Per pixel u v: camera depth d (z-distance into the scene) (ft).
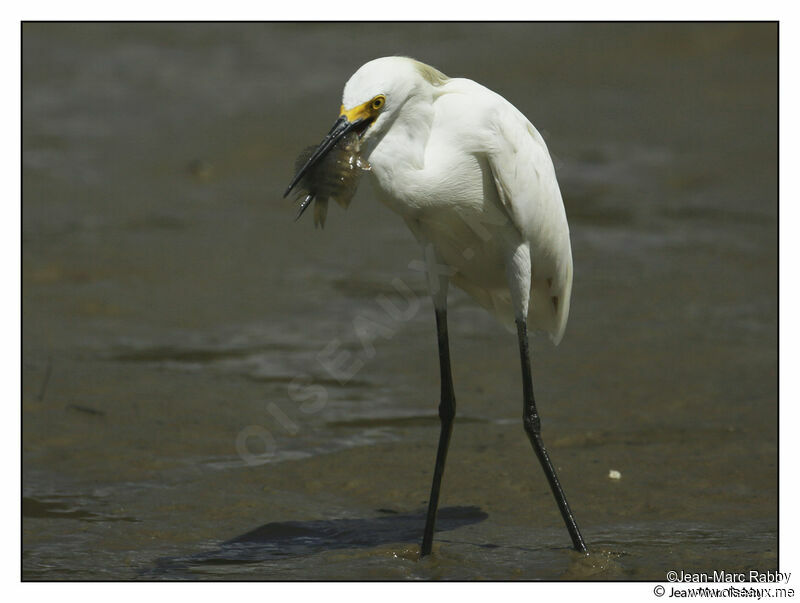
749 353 40.73
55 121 75.87
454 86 26.13
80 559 26.11
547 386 38.29
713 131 70.54
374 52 88.07
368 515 28.81
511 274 26.71
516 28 91.71
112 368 40.55
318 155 24.02
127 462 32.58
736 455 31.91
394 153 24.89
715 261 51.26
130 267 51.72
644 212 58.34
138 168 67.21
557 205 27.17
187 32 97.40
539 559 25.43
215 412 36.52
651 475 30.68
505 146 25.73
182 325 45.27
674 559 25.20
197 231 57.16
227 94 80.53
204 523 28.43
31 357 41.37
